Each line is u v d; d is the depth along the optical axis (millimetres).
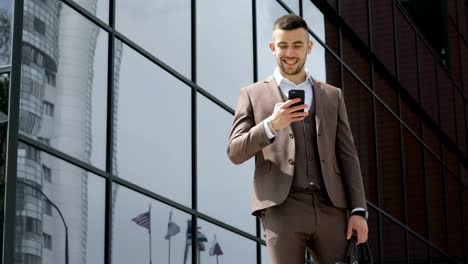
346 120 5551
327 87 5570
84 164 9891
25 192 8938
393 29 21094
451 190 24516
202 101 12531
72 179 9664
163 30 11844
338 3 17891
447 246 23297
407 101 21781
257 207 5258
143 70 11273
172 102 11789
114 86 10641
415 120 22203
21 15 9203
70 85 9875
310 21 16656
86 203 9844
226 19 13523
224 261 12539
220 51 13211
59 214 9391
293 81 5484
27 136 9086
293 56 5270
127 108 10828
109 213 10156
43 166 9258
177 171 11672
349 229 5242
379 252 18625
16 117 8938
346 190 5371
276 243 5168
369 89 19328
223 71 13211
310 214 5180
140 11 11414
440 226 22969
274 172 5266
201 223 12070
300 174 5250
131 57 11062
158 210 11133
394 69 20812
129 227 10508
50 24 9680
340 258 5215
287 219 5164
